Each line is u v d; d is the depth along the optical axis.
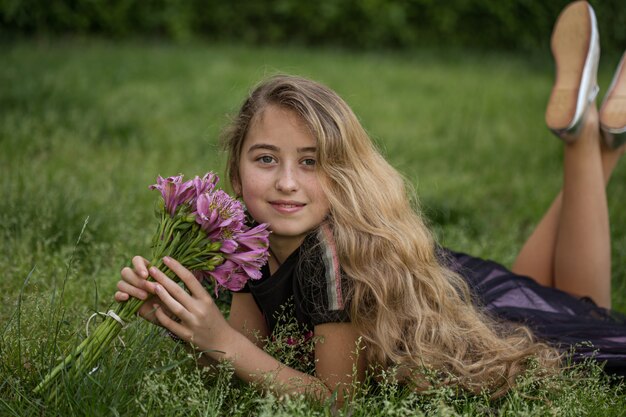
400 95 7.29
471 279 2.73
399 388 2.18
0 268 2.80
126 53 8.23
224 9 10.25
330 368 2.13
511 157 5.35
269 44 10.41
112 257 2.95
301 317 2.18
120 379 1.89
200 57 8.48
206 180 1.96
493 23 10.42
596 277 2.92
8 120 4.83
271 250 2.23
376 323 2.11
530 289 2.75
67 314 2.37
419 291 2.19
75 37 9.14
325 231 2.13
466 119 6.39
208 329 1.97
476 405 2.05
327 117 2.11
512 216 4.18
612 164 3.04
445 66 9.42
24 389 1.92
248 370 2.03
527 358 2.19
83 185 3.81
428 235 2.36
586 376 2.24
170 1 9.86
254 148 2.10
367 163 2.20
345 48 10.46
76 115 5.18
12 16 8.62
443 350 2.17
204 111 5.97
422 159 5.21
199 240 1.94
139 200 3.78
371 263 2.11
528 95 7.50
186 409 1.87
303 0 10.32
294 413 1.78
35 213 3.24
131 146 4.84
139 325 2.17
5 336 2.14
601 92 7.59
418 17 10.49
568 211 2.92
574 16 3.07
